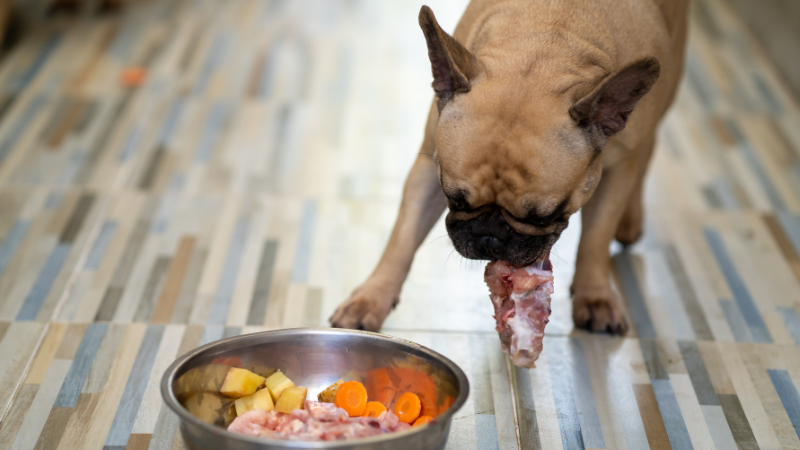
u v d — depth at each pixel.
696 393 2.08
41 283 2.46
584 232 2.31
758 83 4.14
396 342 1.80
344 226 2.86
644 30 2.11
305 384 1.87
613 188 2.23
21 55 4.16
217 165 3.22
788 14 4.24
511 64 1.87
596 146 1.78
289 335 1.83
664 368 2.18
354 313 2.17
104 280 2.49
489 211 1.80
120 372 2.08
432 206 2.25
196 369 1.72
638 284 2.59
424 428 1.48
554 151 1.72
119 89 3.83
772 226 2.94
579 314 2.34
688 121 3.73
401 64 4.24
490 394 2.04
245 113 3.66
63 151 3.27
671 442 1.90
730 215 3.01
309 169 3.23
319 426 1.56
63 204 2.89
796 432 1.95
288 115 3.66
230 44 4.39
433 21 1.78
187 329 2.28
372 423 1.59
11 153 3.23
